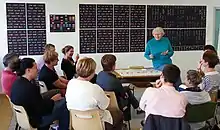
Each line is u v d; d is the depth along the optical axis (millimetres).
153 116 2539
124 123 4207
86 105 2865
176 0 6879
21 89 3088
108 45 6660
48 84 4023
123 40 6727
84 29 6477
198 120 2977
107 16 6555
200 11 7059
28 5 6121
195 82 3029
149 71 5211
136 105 3996
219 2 7098
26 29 6180
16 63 3664
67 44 6434
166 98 2529
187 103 2760
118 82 3576
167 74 2580
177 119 2512
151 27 6832
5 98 5727
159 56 5531
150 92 2594
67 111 3363
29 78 3186
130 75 4812
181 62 7125
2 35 6086
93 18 6488
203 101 2982
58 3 6266
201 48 7168
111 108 3434
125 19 6664
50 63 4055
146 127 2537
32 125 3162
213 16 7133
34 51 6289
